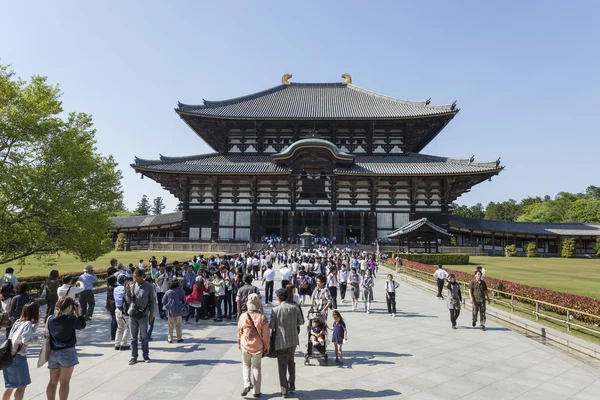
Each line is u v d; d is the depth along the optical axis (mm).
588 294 23547
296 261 32969
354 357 12711
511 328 17609
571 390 9961
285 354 9328
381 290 30094
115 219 85812
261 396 9336
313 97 87312
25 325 7711
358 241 70875
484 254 73438
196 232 70562
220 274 18859
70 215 21000
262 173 67562
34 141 20547
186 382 10133
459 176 68188
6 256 21641
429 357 12734
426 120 73625
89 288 17578
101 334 15492
